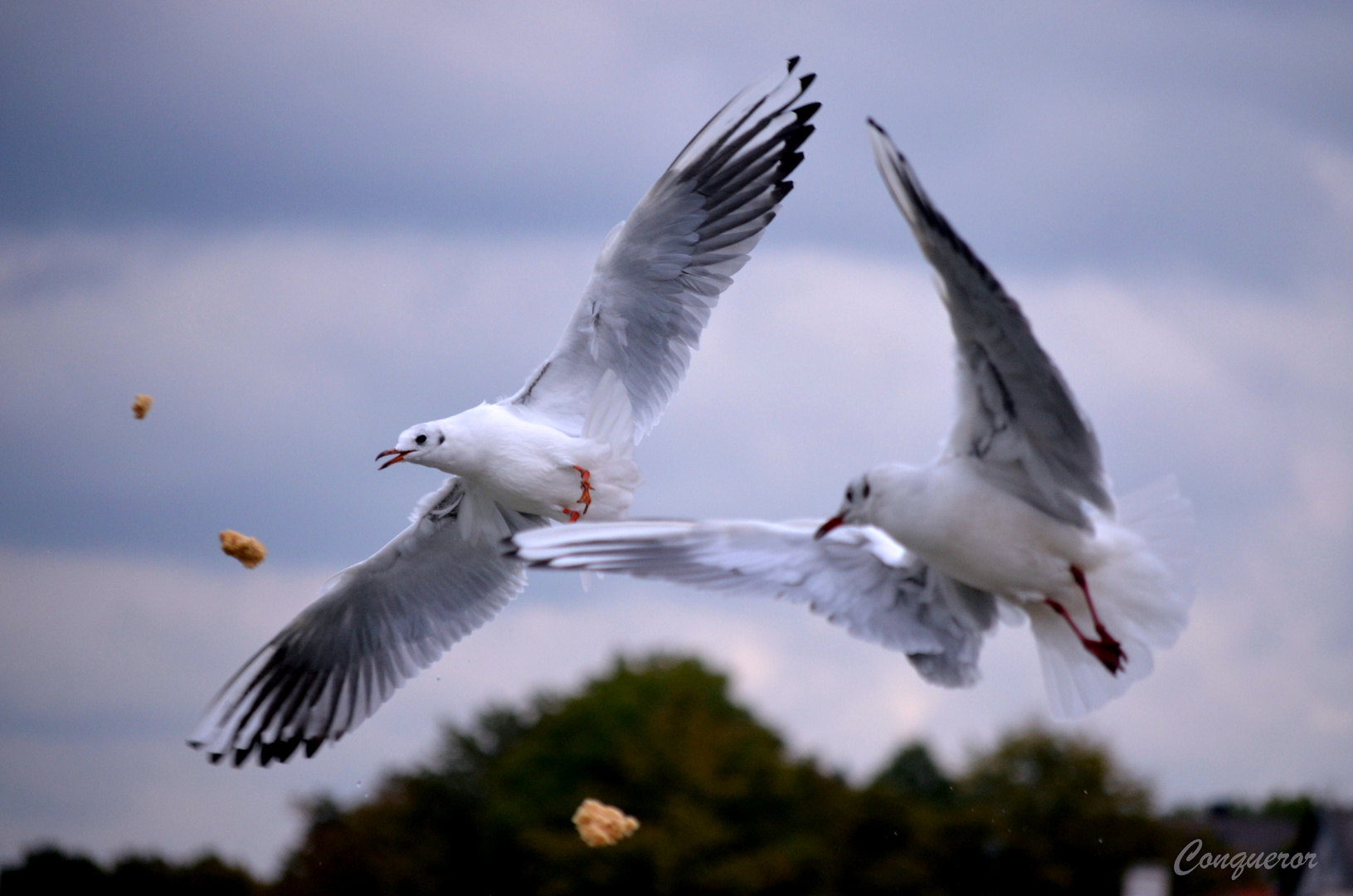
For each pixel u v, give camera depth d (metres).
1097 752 40.62
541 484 12.05
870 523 8.80
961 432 8.59
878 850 43.72
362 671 13.73
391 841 47.19
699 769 45.41
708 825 43.03
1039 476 8.46
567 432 12.49
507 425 12.10
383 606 13.62
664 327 12.70
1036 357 7.91
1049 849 39.44
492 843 46.50
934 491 8.57
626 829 12.55
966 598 9.27
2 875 45.34
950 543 8.60
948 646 9.23
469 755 50.31
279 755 13.54
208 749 13.41
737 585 9.05
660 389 12.82
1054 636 8.92
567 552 8.88
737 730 48.44
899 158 7.63
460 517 13.02
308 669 13.73
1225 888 32.72
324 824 48.62
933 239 7.73
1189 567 8.61
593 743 47.94
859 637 9.11
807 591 9.15
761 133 12.45
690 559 9.07
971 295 7.85
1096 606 8.59
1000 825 40.44
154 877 46.22
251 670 13.59
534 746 48.91
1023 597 8.77
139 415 11.80
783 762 47.31
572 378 12.63
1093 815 38.94
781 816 45.16
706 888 42.06
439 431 12.04
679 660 54.47
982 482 8.55
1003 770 41.41
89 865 45.50
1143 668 8.53
